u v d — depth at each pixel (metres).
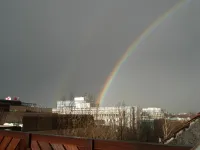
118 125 43.03
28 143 5.43
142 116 55.88
